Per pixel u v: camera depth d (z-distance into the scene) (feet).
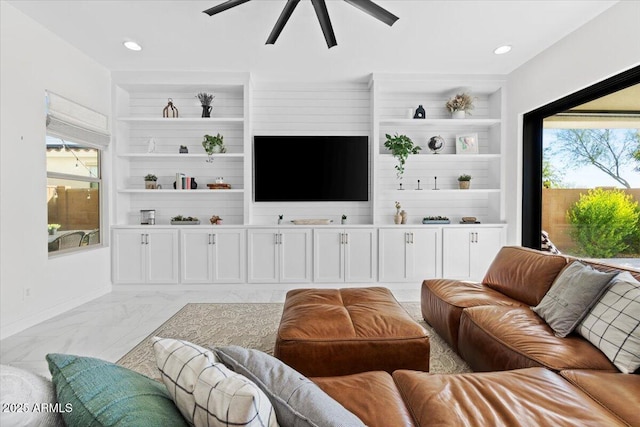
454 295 8.12
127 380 2.40
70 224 11.43
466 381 3.92
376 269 13.64
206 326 9.53
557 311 5.97
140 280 13.37
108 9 9.10
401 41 10.95
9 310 8.86
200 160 14.78
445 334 7.86
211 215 14.79
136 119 13.55
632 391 3.79
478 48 11.45
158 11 9.20
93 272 12.25
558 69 10.91
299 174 14.42
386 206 14.92
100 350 7.94
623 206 9.32
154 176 14.10
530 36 10.59
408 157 14.37
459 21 9.71
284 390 2.65
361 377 4.03
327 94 14.80
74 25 9.90
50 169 10.55
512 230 13.48
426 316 9.32
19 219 9.16
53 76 10.36
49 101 10.15
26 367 7.22
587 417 3.25
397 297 12.48
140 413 2.01
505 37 10.67
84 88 11.79
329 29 8.01
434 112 15.03
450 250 13.74
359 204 14.78
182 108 14.70
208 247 13.42
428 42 11.02
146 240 13.33
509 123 13.69
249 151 13.89
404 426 3.13
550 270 7.36
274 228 13.48
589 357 4.80
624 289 5.25
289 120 14.76
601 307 5.36
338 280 13.57
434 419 3.19
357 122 14.83
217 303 11.73
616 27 8.77
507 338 5.61
